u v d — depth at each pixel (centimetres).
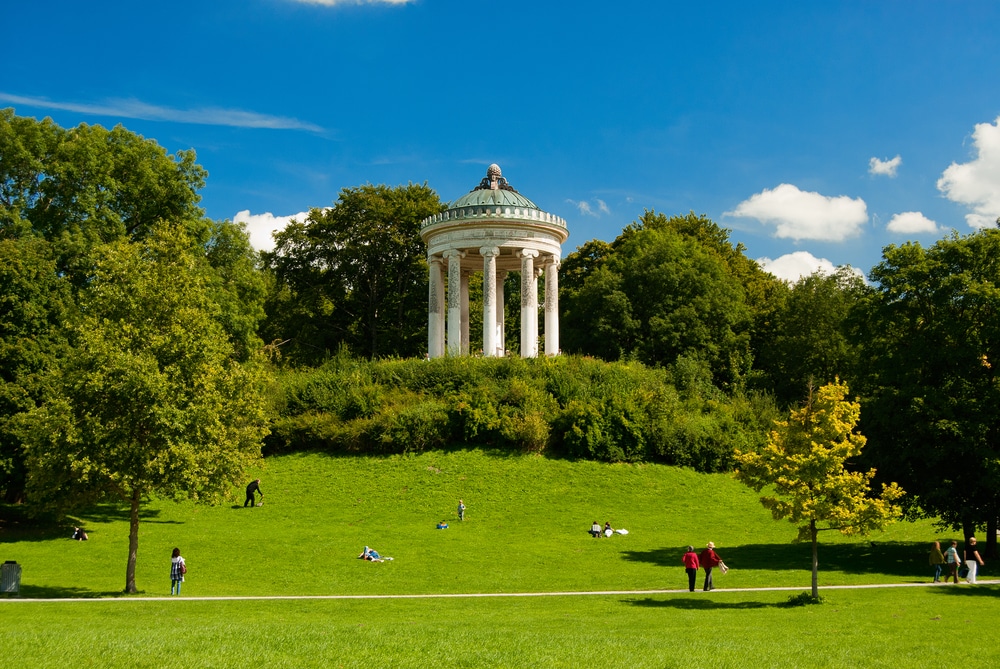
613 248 10281
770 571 3812
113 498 3544
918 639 2344
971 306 4256
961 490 4116
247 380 3778
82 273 4997
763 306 9075
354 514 5091
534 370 6631
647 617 2712
